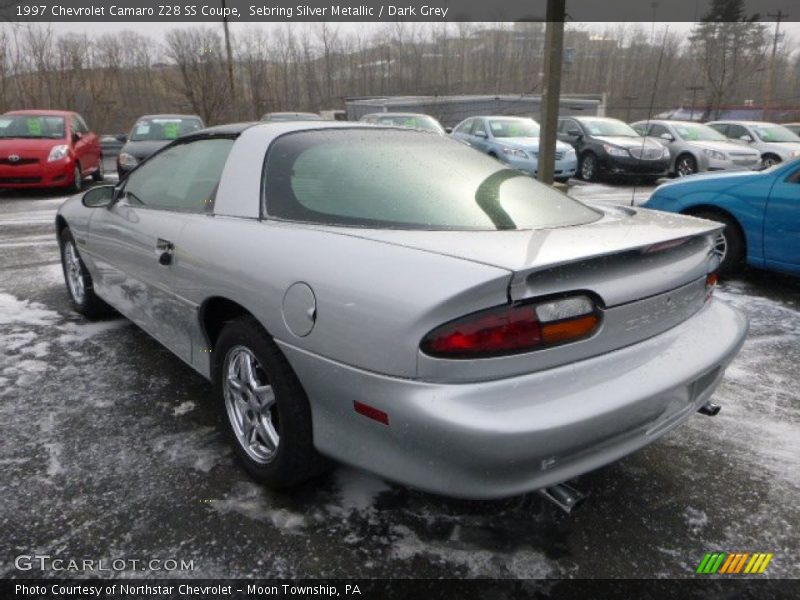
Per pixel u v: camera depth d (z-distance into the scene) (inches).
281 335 77.9
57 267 219.8
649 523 83.9
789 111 1082.1
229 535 80.1
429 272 66.0
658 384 72.2
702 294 89.3
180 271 99.3
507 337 63.9
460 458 63.6
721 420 112.3
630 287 73.0
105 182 511.5
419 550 78.0
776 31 1022.4
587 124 555.2
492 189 94.0
